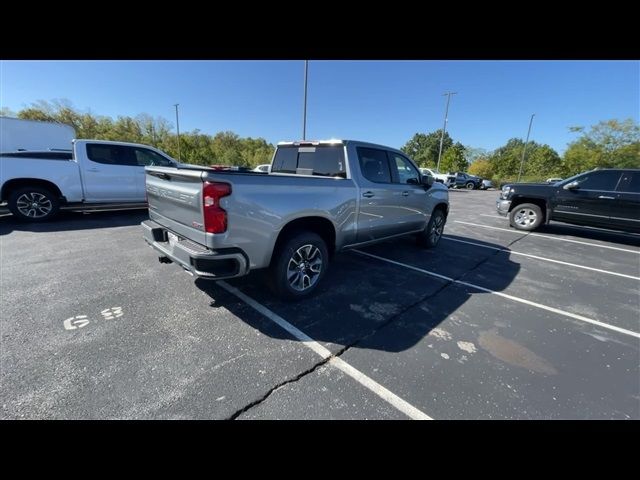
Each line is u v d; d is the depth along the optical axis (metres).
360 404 1.94
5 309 2.95
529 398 2.04
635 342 2.80
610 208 6.82
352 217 3.74
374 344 2.61
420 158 68.44
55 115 34.97
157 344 2.47
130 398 1.90
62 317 2.83
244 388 2.03
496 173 49.91
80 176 6.78
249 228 2.64
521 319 3.18
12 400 1.84
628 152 30.67
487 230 8.13
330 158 3.95
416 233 5.38
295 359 2.35
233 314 3.00
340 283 3.93
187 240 2.77
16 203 6.39
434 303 3.47
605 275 4.67
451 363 2.39
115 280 3.70
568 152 35.03
